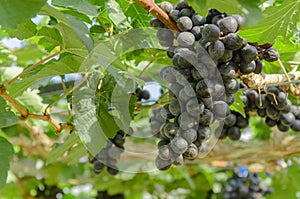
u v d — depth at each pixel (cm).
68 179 141
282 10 74
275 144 110
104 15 84
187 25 73
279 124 95
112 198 141
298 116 95
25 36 81
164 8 75
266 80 82
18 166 136
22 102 99
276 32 76
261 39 75
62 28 76
